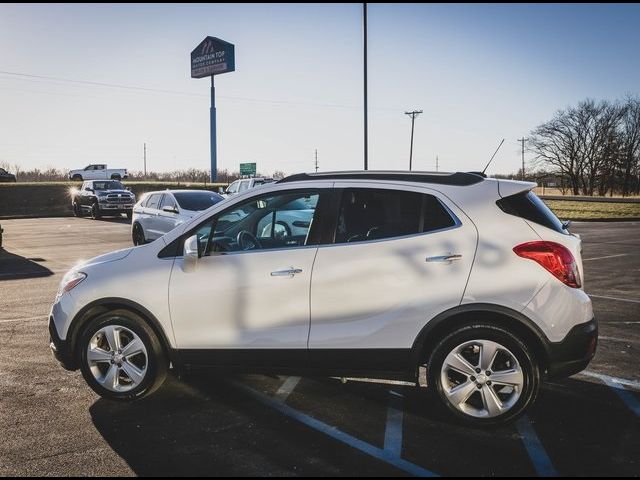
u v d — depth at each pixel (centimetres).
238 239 464
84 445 384
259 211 481
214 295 437
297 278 423
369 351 415
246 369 439
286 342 427
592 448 377
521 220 409
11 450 377
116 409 448
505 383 397
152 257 462
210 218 455
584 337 393
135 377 454
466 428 410
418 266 407
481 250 401
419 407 452
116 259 472
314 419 428
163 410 446
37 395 479
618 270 1207
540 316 390
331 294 418
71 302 462
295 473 345
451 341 403
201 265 443
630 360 569
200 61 4784
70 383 509
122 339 462
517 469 349
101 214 3256
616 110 7812
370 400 467
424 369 559
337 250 423
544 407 449
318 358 424
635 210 3984
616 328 698
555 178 8444
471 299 397
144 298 447
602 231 2378
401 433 402
